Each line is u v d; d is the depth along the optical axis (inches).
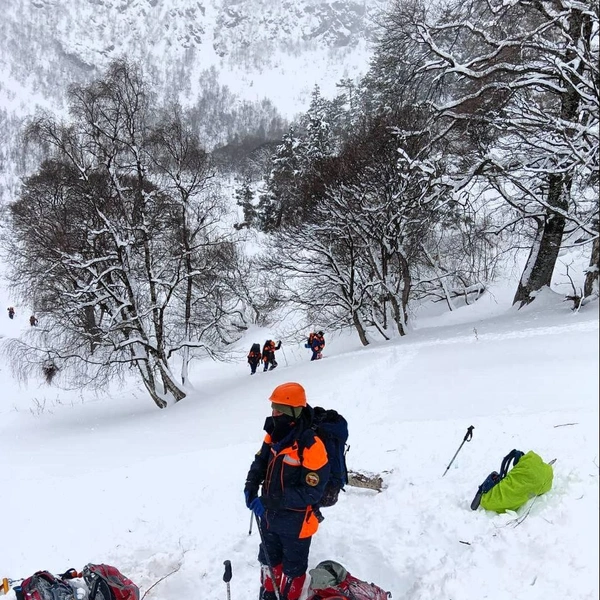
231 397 685.3
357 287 954.1
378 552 183.3
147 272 802.8
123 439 543.8
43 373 949.2
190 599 181.8
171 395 834.8
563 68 514.3
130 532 241.4
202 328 903.1
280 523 154.1
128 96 749.9
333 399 489.7
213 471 306.7
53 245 721.6
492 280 1088.2
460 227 893.2
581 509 167.8
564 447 222.2
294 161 1785.2
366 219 872.3
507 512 182.9
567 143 530.6
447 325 925.8
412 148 806.5
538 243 806.5
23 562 229.5
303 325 1323.8
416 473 237.1
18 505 306.3
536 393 341.7
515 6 636.1
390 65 738.8
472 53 726.5
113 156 743.7
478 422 291.3
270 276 1392.7
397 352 658.8
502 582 147.7
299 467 151.1
